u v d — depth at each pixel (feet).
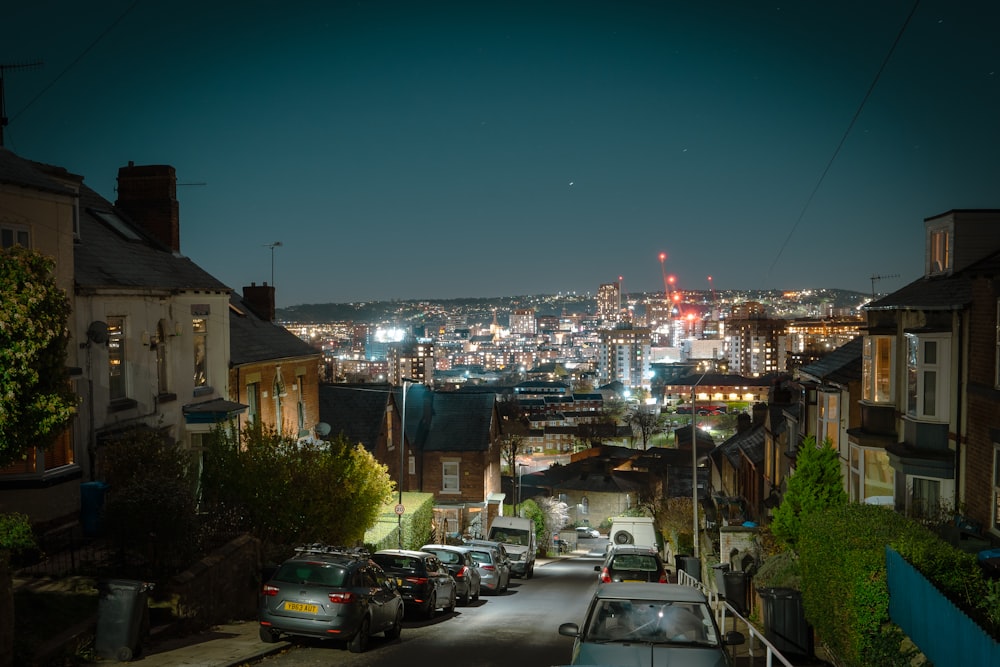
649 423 523.29
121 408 72.54
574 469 343.26
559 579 130.93
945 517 62.34
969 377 62.44
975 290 61.31
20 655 38.19
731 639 36.81
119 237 86.02
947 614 29.27
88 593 47.78
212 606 56.54
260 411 105.19
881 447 77.46
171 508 52.70
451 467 181.88
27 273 39.11
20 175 60.90
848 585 38.17
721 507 156.15
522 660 48.47
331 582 49.37
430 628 64.54
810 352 401.29
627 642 36.27
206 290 89.25
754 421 176.35
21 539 41.27
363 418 163.02
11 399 37.73
